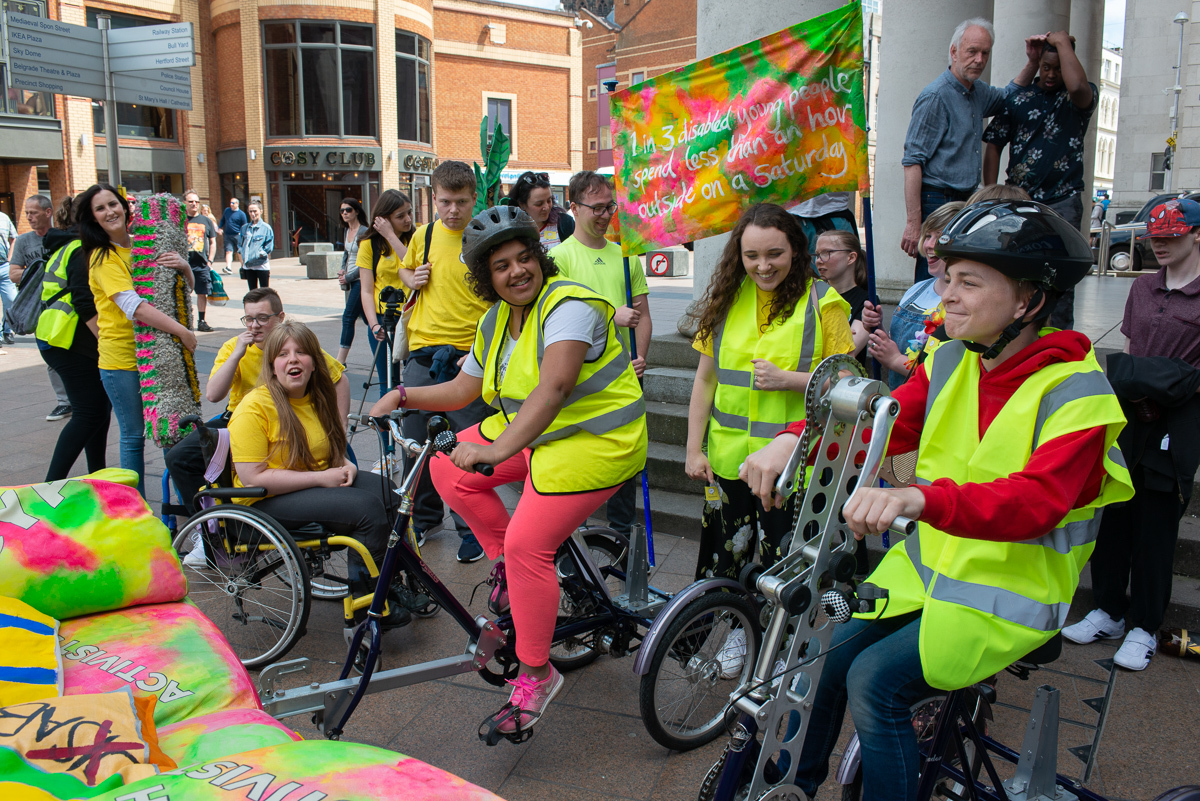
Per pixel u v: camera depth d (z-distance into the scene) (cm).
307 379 361
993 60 750
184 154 2702
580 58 3453
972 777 206
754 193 339
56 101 2297
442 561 438
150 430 464
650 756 282
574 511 263
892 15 639
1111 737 284
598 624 310
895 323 359
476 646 287
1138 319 337
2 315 1055
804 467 186
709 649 296
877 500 154
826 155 327
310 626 379
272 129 2641
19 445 636
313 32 2570
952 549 181
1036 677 322
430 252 447
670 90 345
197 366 882
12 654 207
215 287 1297
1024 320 171
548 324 254
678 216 351
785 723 246
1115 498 174
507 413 282
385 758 167
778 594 175
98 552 246
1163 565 324
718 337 295
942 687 177
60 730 176
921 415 194
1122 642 348
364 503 345
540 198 475
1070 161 485
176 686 216
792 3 462
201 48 2694
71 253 455
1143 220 1617
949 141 459
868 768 182
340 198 2725
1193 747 278
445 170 431
